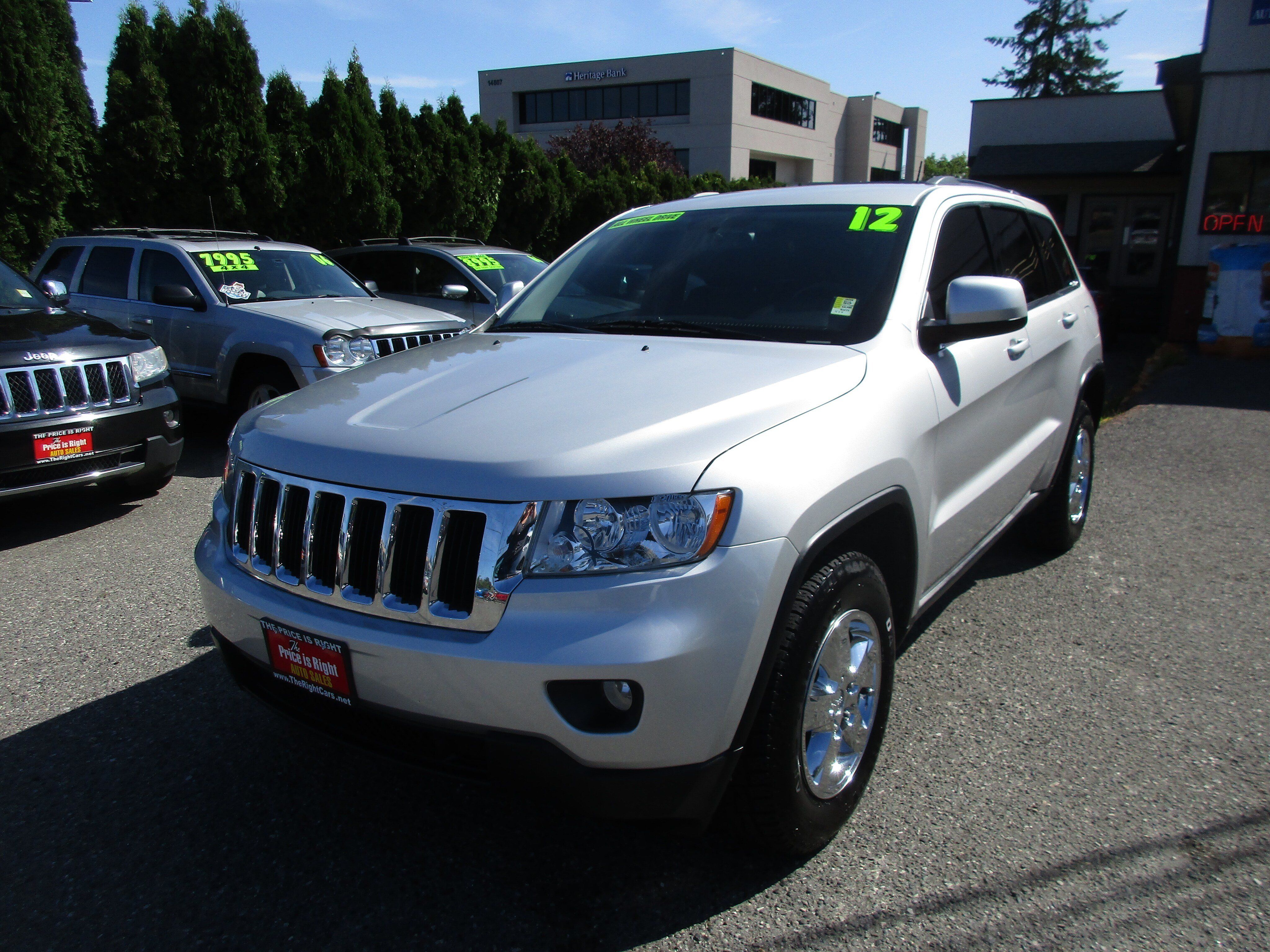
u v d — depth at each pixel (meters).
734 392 2.34
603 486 2.00
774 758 2.17
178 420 5.94
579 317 3.30
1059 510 4.57
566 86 55.47
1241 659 3.65
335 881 2.42
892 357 2.75
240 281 7.70
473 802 2.77
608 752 1.98
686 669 1.95
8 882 2.41
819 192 3.59
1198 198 14.15
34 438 5.04
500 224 15.62
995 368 3.35
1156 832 2.54
